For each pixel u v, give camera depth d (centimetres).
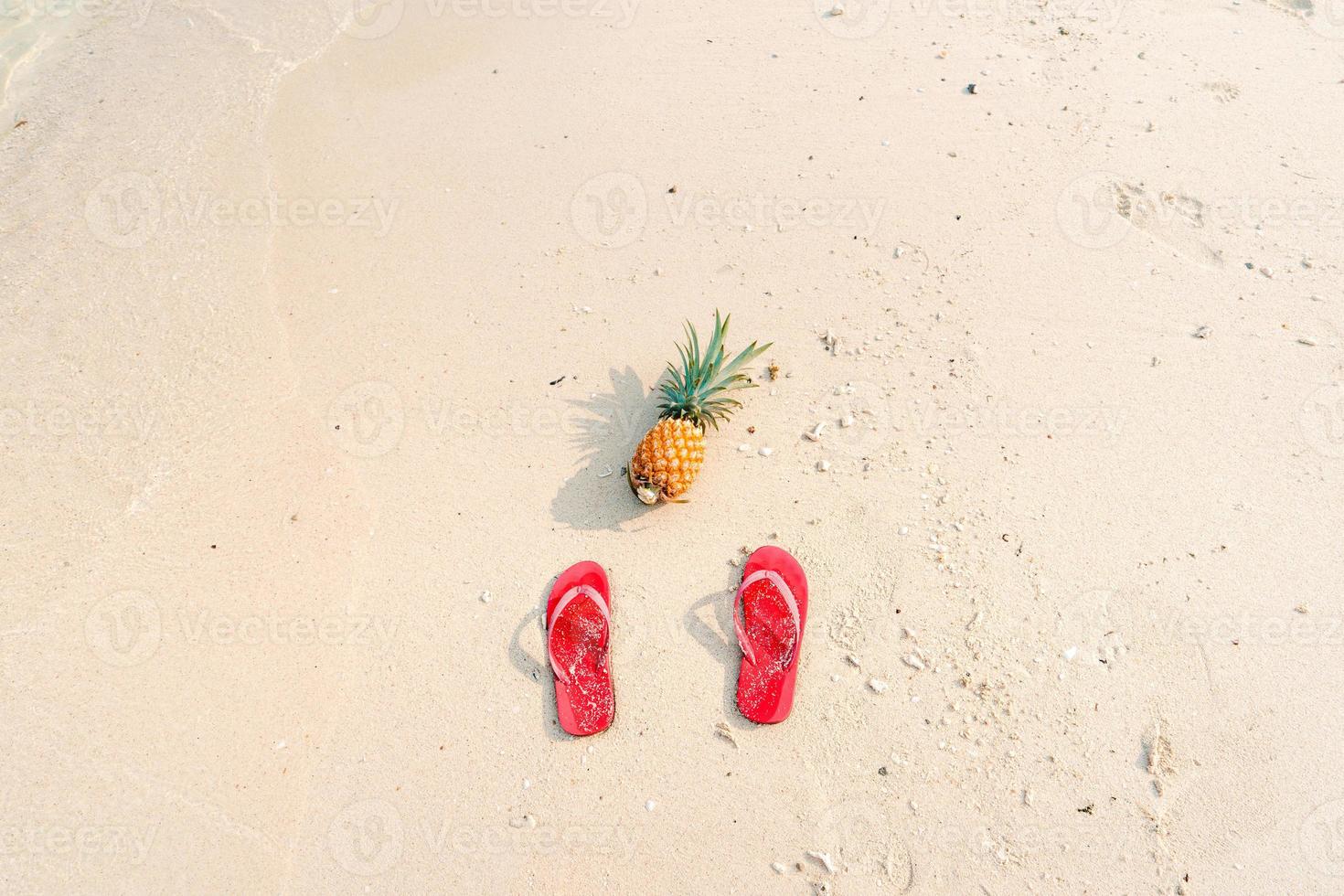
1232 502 368
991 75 536
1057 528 363
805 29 573
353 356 430
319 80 550
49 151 511
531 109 532
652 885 300
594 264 458
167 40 573
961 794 311
